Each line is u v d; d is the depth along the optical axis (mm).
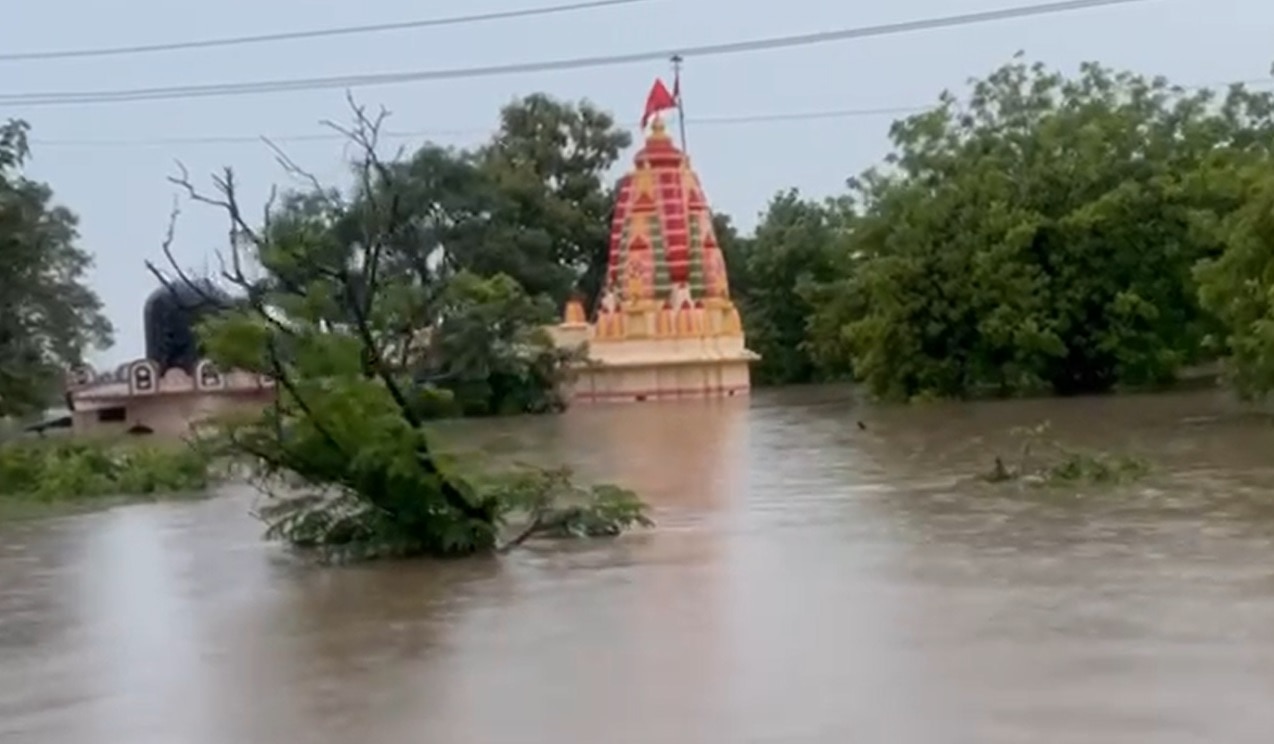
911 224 46125
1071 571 14133
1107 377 46500
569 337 59188
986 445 29469
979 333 45594
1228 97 46500
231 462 28578
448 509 18016
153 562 18656
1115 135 44656
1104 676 9875
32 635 13820
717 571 15328
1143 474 22094
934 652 10859
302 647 12539
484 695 10336
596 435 39594
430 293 20922
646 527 19312
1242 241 31188
